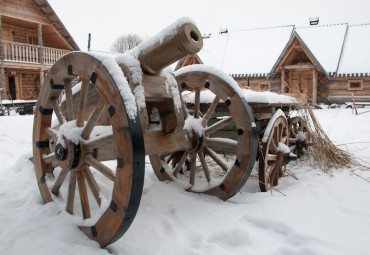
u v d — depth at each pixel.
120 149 1.68
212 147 3.52
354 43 18.73
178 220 2.21
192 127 2.82
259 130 3.50
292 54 17.83
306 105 4.22
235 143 2.63
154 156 3.16
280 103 3.44
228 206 2.49
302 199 2.64
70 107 2.24
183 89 2.92
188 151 2.91
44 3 15.81
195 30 2.07
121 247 1.85
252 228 2.13
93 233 1.89
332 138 6.06
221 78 2.63
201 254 1.76
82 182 2.10
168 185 2.93
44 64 16.62
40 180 2.44
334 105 16.77
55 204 2.29
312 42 18.95
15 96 17.62
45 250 1.77
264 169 2.86
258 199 2.66
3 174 3.32
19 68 16.80
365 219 2.23
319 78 17.78
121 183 1.68
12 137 5.81
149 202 2.52
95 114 1.95
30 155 3.57
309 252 1.78
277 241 1.95
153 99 2.42
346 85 17.42
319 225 2.14
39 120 2.40
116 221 1.72
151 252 1.80
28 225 2.04
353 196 2.72
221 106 3.40
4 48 14.95
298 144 4.08
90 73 1.89
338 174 3.49
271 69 17.50
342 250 1.80
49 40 18.91
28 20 15.94
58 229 1.98
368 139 5.85
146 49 2.21
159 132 2.53
